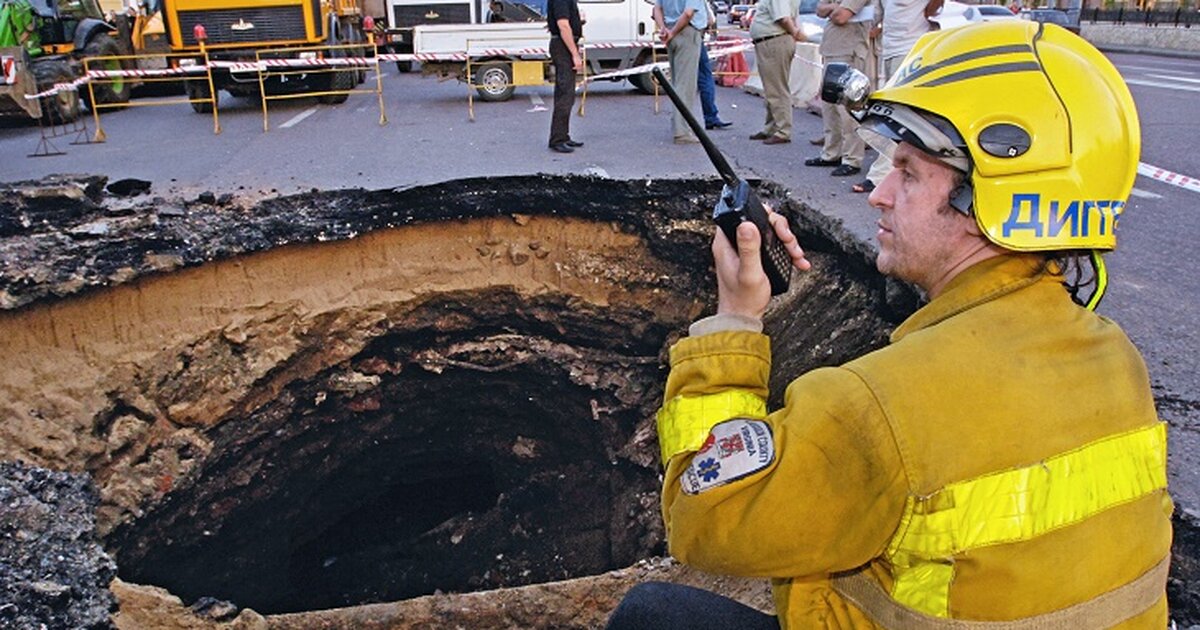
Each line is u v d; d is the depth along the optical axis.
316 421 7.85
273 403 7.31
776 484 1.31
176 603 5.02
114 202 6.85
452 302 7.70
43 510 4.86
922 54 1.44
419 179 7.46
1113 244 1.34
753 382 1.49
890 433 1.25
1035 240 1.30
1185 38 24.11
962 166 1.35
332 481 8.65
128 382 6.40
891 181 1.48
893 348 1.34
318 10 12.69
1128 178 1.34
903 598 1.32
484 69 13.41
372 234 7.33
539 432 8.94
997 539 1.23
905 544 1.28
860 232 5.64
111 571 4.73
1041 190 1.29
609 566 8.00
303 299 7.17
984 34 1.39
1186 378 3.85
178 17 12.38
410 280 7.53
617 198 7.39
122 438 6.36
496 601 6.11
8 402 5.85
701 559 1.43
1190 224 6.44
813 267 6.20
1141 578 1.31
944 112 1.34
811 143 9.16
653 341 7.88
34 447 5.81
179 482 6.67
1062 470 1.24
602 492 8.68
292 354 7.18
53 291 6.05
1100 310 4.70
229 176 7.84
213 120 12.23
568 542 8.72
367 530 9.48
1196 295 4.92
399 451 8.88
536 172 7.57
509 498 9.25
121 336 6.43
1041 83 1.31
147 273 6.44
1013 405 1.26
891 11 6.42
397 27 18.11
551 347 8.09
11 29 11.74
